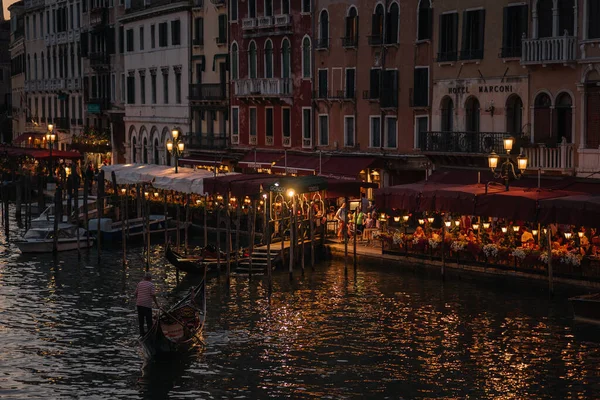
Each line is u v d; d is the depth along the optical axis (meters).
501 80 45.34
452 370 29.25
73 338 33.75
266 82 61.53
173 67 73.94
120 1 83.50
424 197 40.84
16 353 31.92
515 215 37.34
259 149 63.03
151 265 48.41
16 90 117.81
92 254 52.41
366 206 49.34
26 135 103.12
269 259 39.75
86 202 54.88
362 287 40.25
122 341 33.34
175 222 59.09
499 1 45.22
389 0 51.69
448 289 39.12
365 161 51.88
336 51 55.81
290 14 59.59
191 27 71.56
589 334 32.34
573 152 41.91
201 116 71.25
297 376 29.08
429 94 49.69
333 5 55.84
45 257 51.53
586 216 35.09
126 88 82.44
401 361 30.23
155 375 29.53
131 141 82.44
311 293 39.56
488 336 32.44
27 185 62.94
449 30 48.19
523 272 37.81
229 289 40.88
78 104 94.88
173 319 31.78
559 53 41.78
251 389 28.11
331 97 56.03
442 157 47.88
